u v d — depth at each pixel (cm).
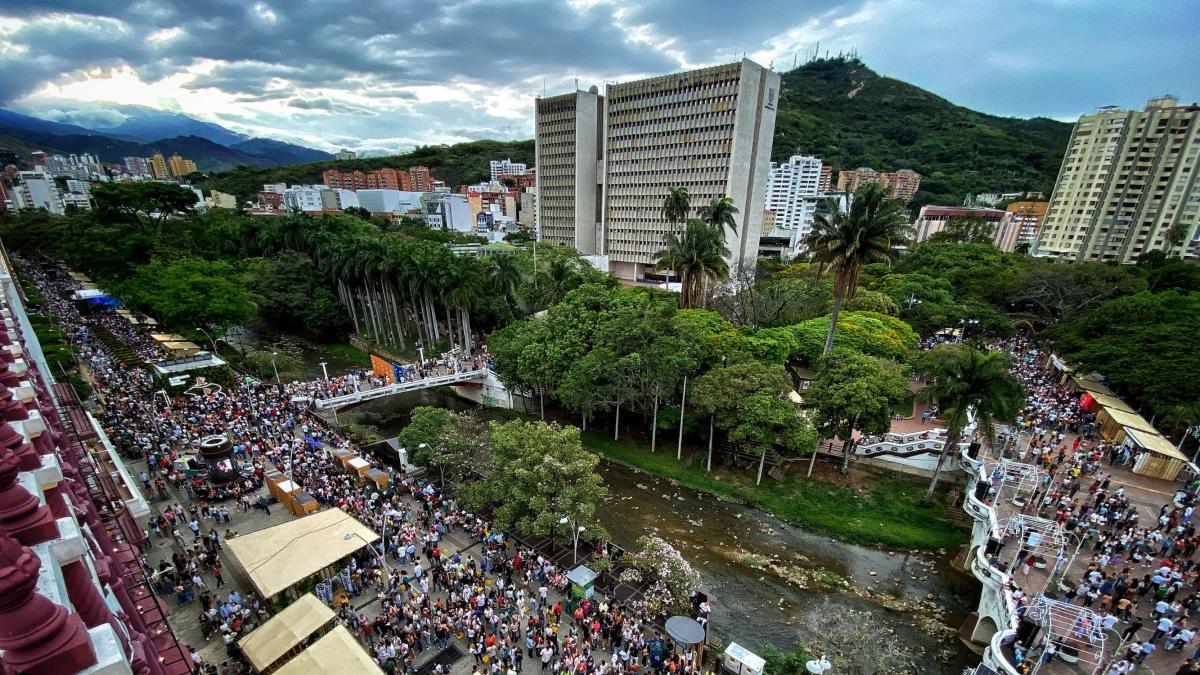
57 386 3703
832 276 8094
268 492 3953
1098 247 11488
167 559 3189
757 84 11794
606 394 5103
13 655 579
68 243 9025
